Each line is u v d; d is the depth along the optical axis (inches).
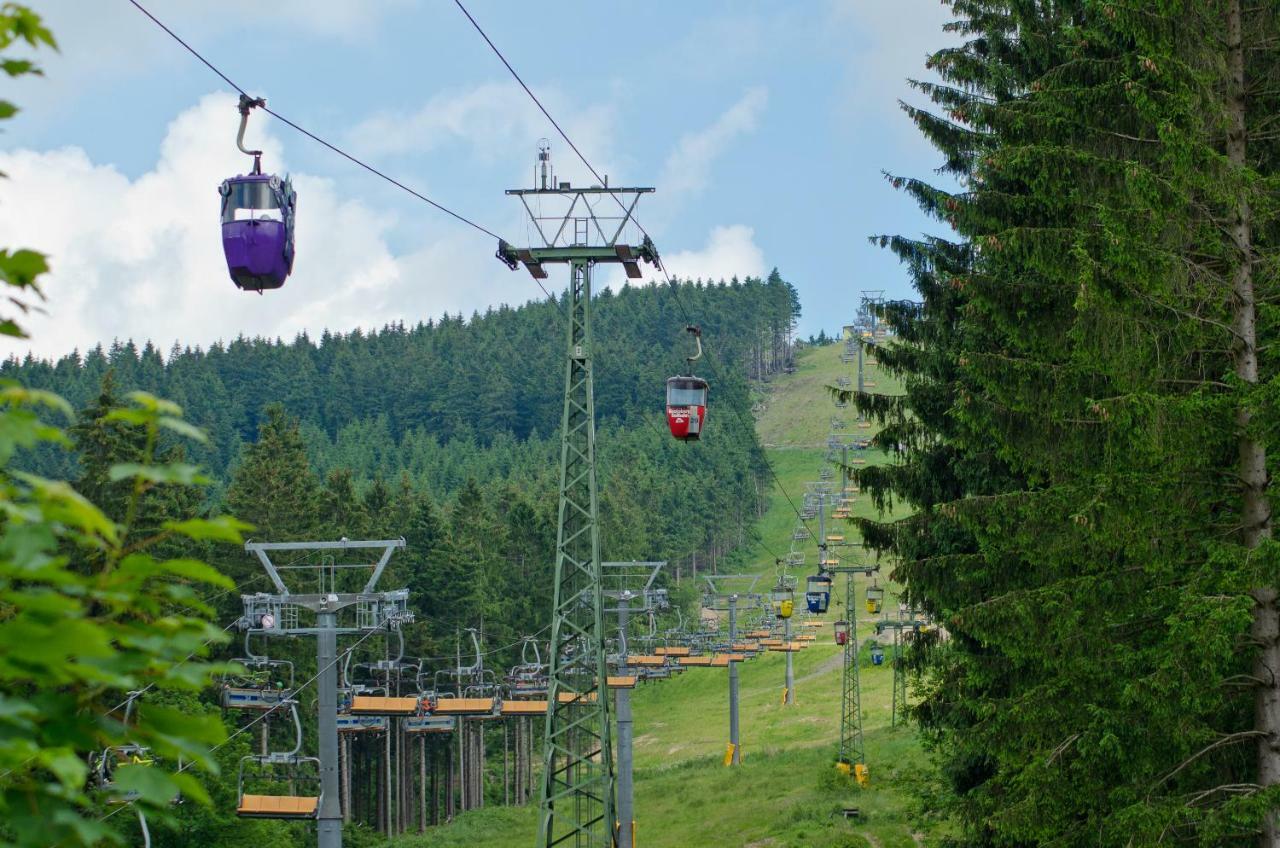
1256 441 1179.3
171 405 242.4
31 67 253.1
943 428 1861.5
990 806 1478.8
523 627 6481.3
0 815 225.1
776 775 4712.1
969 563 1514.5
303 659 4667.8
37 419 226.2
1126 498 1199.6
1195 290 1211.2
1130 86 1189.7
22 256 241.0
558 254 2034.9
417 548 5561.0
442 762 6043.3
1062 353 1407.5
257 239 1387.8
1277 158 1328.7
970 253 1934.1
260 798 2373.3
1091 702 1288.1
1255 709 1234.6
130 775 237.5
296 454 5851.4
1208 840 1138.0
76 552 1843.0
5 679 229.3
